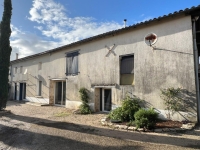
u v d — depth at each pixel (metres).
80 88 10.73
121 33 8.91
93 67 10.25
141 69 7.90
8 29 10.12
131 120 6.87
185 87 6.53
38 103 14.49
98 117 8.46
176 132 5.51
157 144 4.54
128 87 8.32
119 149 4.26
